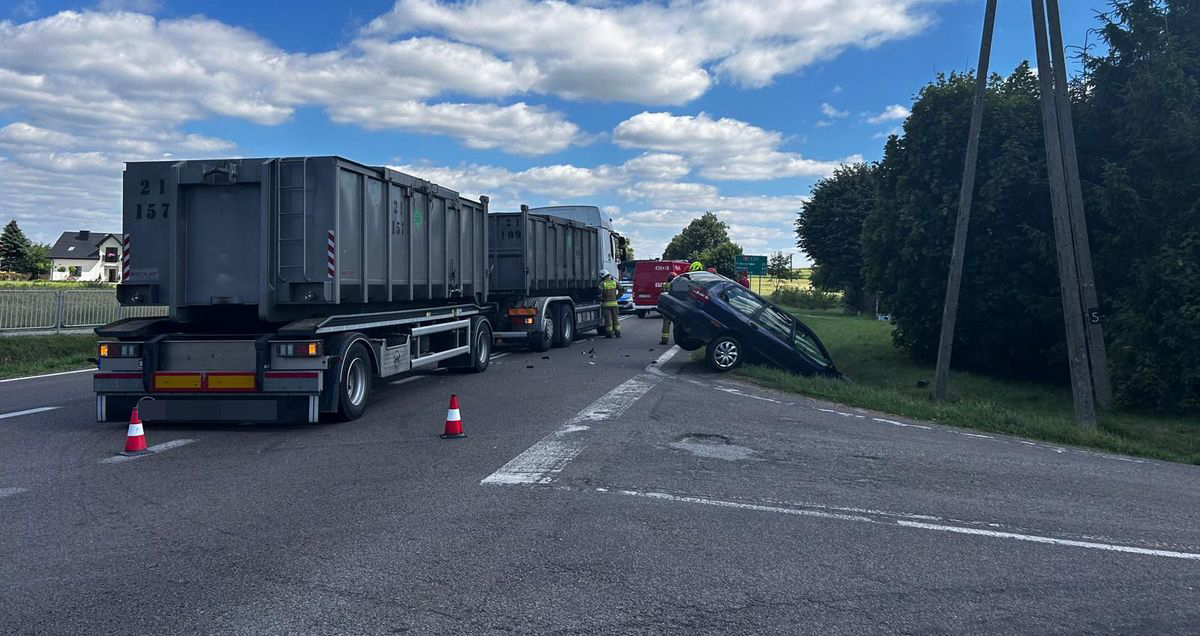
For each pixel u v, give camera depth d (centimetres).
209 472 755
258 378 930
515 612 446
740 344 1539
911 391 1466
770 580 498
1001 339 1598
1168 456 998
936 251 1589
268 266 943
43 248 7906
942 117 1587
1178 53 1301
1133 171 1377
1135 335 1280
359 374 1037
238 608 449
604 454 828
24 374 1566
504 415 1055
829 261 4238
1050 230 1528
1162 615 459
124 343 948
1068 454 942
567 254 2138
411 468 768
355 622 432
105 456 823
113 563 518
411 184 1180
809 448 888
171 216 952
